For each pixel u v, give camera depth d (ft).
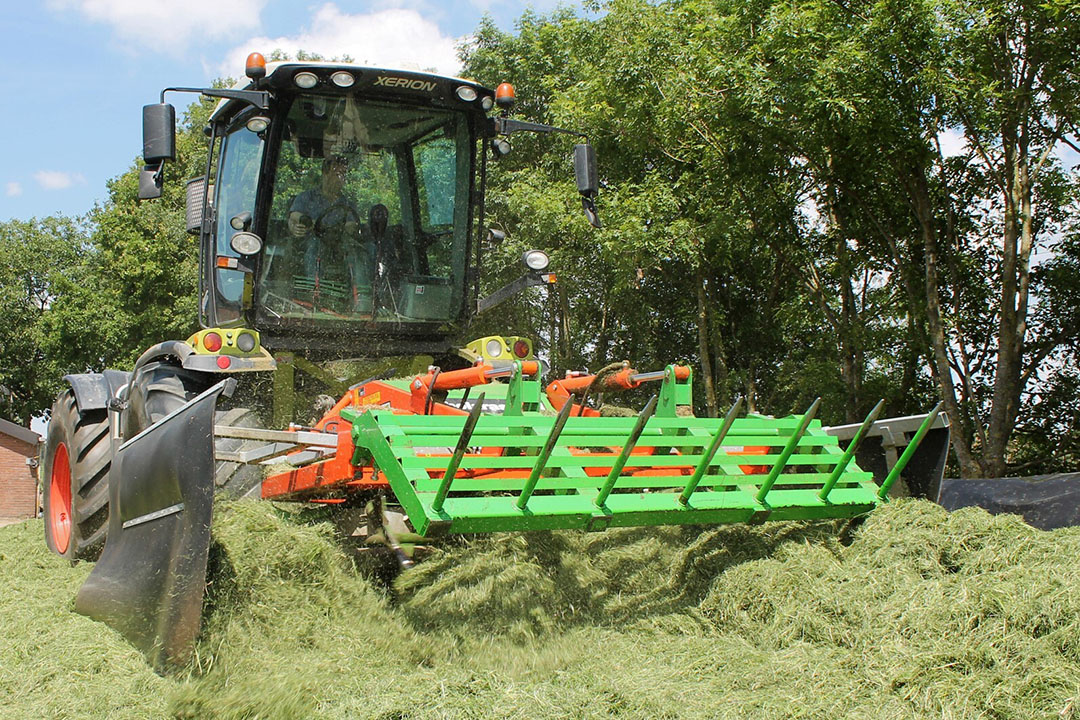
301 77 17.67
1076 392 37.35
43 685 11.57
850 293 39.52
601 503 12.80
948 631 10.95
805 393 41.57
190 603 11.60
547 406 17.85
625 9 38.52
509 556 14.05
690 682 11.10
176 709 10.95
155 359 17.93
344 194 18.83
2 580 18.04
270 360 17.34
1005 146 33.55
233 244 17.42
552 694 10.73
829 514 14.49
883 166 33.63
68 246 131.85
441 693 10.66
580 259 46.65
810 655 11.37
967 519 13.44
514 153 54.85
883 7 29.84
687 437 14.78
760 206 37.81
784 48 31.78
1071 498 17.39
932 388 40.60
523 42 57.88
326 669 11.51
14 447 64.85
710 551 14.43
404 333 19.63
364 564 14.01
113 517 14.19
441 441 13.07
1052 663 10.03
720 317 44.96
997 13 30.60
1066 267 36.78
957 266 37.37
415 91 18.58
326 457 14.52
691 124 36.42
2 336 124.57
